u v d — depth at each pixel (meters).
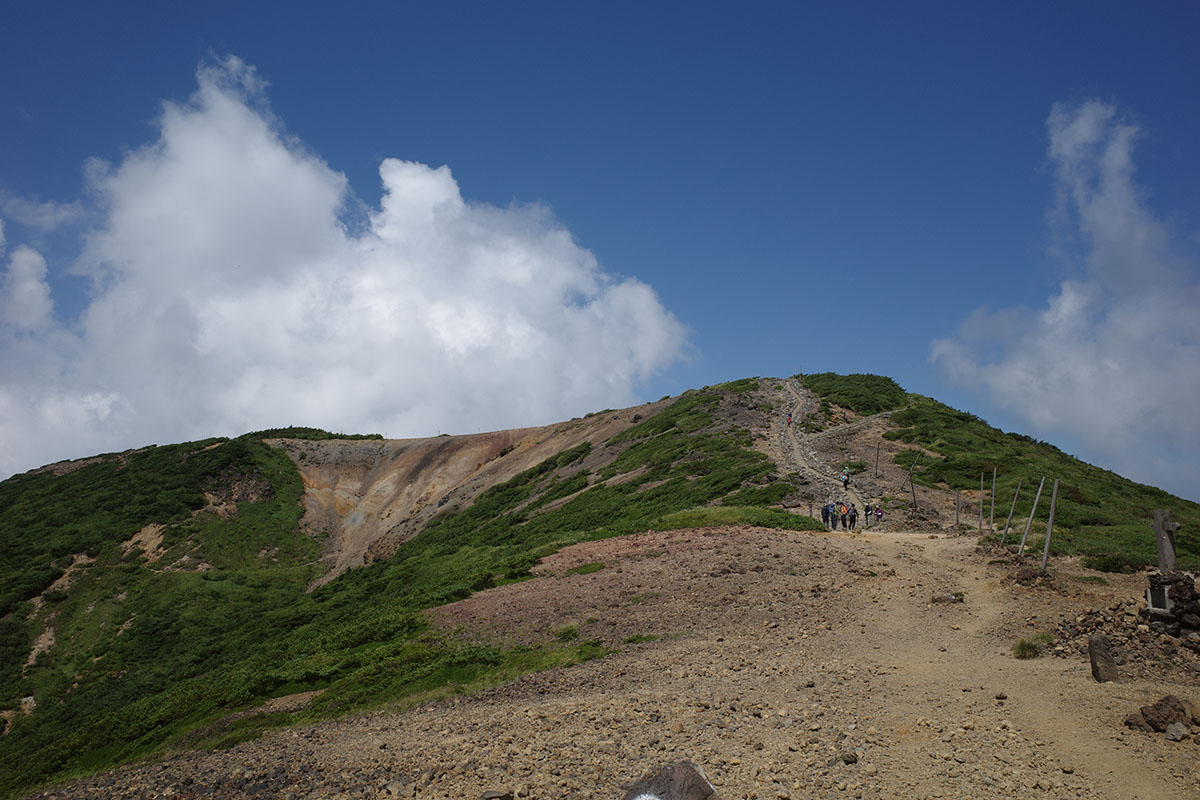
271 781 14.66
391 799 12.48
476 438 117.75
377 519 101.31
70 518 84.62
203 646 57.19
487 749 14.24
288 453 115.06
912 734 12.68
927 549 30.06
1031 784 10.60
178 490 93.06
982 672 15.87
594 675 19.27
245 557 85.06
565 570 31.70
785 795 10.63
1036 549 27.77
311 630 43.75
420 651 23.94
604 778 11.96
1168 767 10.73
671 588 26.59
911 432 60.56
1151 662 14.98
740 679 16.98
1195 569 23.59
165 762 19.52
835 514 38.22
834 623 21.30
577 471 76.19
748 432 63.97
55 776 22.55
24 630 62.56
